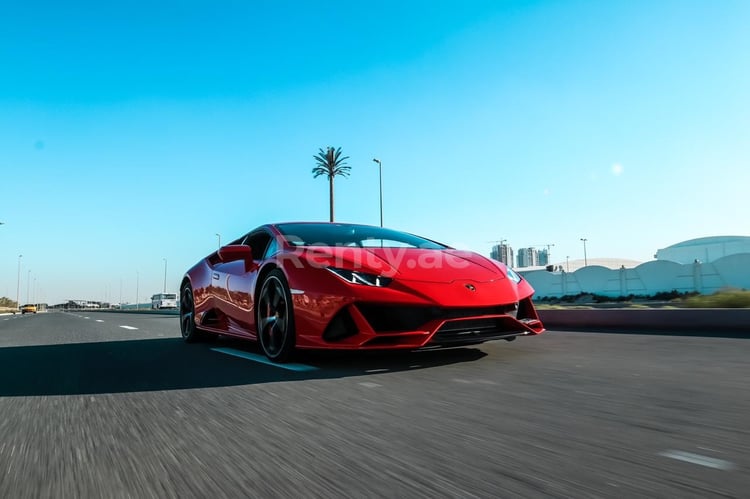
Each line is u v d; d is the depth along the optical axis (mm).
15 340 6047
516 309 3412
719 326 5652
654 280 27906
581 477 1348
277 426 1893
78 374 3191
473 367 3137
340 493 1279
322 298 3082
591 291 30422
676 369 3037
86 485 1377
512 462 1471
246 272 4086
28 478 1441
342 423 1914
